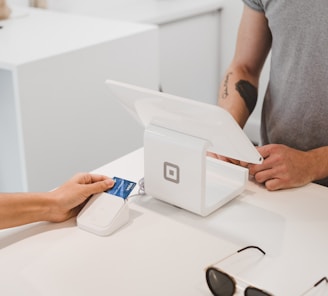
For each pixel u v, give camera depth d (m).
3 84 2.21
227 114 1.00
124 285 0.96
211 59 3.60
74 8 3.03
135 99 1.15
